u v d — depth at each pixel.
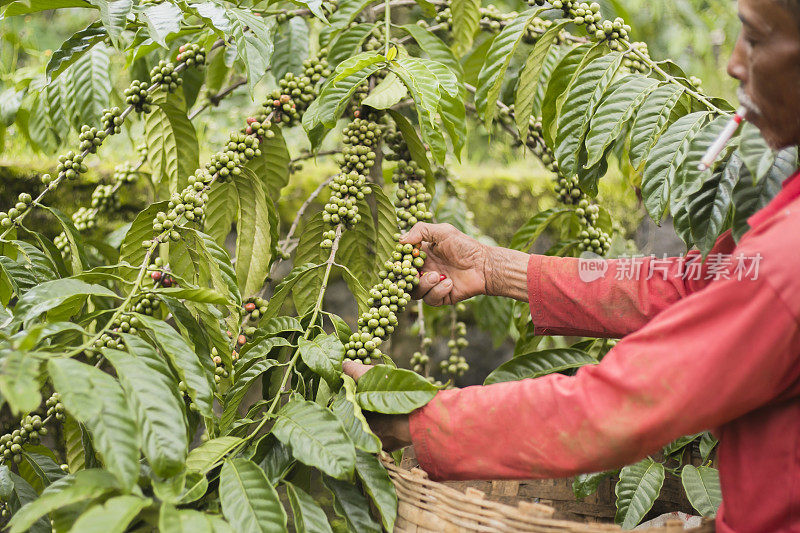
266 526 0.80
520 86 1.31
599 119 1.15
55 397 1.25
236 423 0.99
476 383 2.16
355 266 1.31
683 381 0.73
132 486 0.72
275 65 1.52
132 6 1.10
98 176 1.81
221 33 1.11
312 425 0.90
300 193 1.97
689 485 1.10
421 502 0.88
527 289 1.21
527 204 2.19
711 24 2.41
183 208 1.12
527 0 1.35
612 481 1.34
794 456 0.75
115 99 1.79
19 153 1.97
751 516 0.79
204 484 0.86
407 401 0.91
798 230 0.72
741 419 0.80
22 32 2.18
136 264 1.21
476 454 0.86
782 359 0.72
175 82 1.31
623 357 0.78
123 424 0.74
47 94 1.42
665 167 1.06
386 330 1.13
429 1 1.49
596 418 0.77
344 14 1.39
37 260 1.14
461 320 2.13
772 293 0.71
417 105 1.13
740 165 0.98
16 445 1.22
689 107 1.19
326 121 1.15
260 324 1.19
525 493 1.33
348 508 0.93
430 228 1.24
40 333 0.78
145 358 0.87
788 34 0.72
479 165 2.51
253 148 1.23
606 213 1.55
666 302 1.09
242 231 1.29
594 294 1.15
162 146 1.43
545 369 1.21
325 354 1.00
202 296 0.97
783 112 0.77
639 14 2.26
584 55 1.25
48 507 0.73
